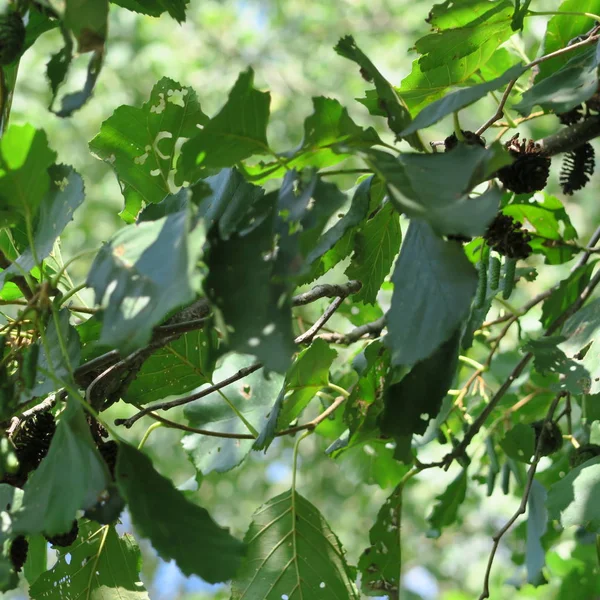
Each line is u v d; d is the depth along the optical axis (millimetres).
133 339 2164
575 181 4090
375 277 3869
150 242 2340
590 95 3086
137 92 14023
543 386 5746
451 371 3287
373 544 4520
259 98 2656
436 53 3811
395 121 2975
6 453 2729
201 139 2645
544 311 4684
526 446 4605
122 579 3754
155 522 2410
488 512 8891
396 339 2660
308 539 3951
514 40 4629
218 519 13648
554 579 6293
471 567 11539
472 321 3822
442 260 2664
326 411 4211
